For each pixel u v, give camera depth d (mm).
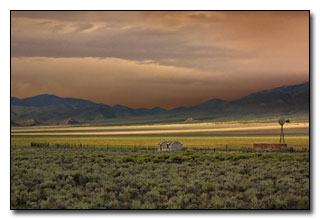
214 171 44094
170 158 61719
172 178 38719
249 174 42250
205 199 29609
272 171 42719
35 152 75000
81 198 30594
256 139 170375
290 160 55812
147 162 57781
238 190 33281
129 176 39531
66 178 38281
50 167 45938
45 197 31172
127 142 161750
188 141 162875
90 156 64500
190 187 33281
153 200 30062
